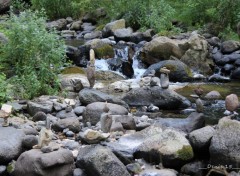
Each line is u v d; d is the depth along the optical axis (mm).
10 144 5348
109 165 4980
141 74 10461
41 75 7707
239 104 7410
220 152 5016
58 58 7949
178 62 9828
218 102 7816
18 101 7195
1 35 8414
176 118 6840
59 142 5754
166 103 7508
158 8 13648
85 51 10984
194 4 13125
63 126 6199
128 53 11070
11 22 8031
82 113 6711
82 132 5941
